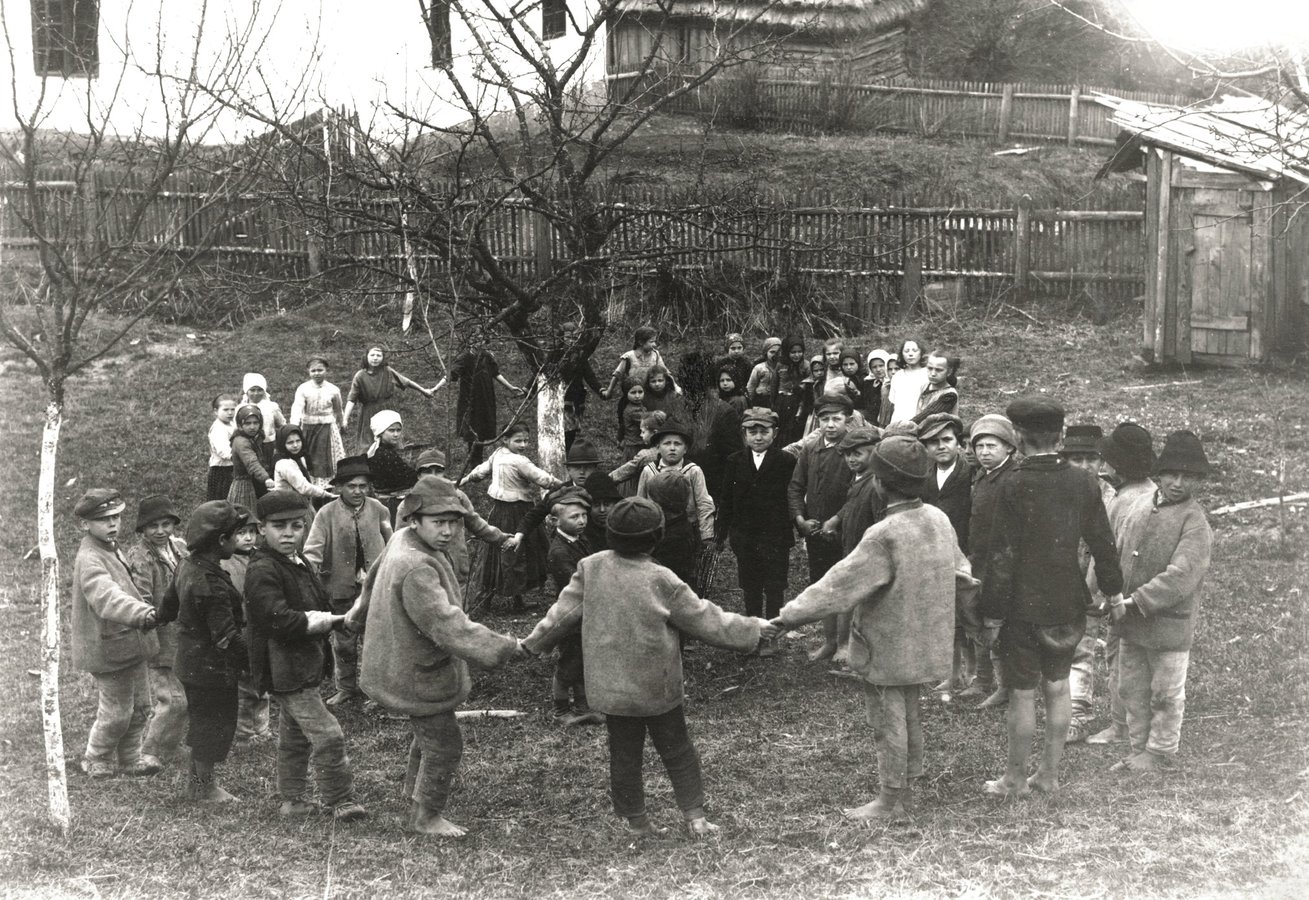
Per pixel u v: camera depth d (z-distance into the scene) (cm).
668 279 1847
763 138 2262
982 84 2420
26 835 572
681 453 877
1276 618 874
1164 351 1689
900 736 570
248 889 509
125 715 682
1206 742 661
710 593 1063
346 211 954
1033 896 477
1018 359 1755
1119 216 1919
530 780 675
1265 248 1623
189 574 621
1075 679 726
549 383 1089
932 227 1953
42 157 604
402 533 576
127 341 1803
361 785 672
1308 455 1292
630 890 504
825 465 896
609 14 1067
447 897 500
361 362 1734
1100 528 580
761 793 633
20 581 1109
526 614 1032
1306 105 712
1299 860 497
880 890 490
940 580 564
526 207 1054
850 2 2417
